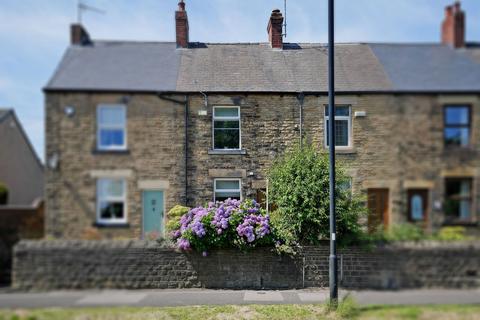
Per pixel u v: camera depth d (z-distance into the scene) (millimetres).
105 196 6609
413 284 6223
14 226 6020
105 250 6535
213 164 9742
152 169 7555
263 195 10141
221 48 10805
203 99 9680
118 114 6820
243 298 8078
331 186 7160
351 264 7098
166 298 7926
